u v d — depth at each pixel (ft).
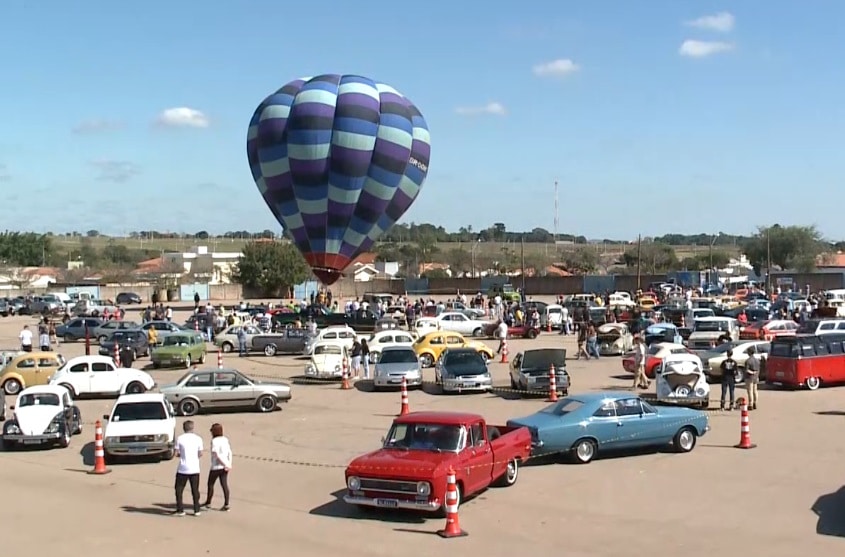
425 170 192.03
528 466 64.80
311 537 47.03
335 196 181.68
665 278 374.43
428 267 504.43
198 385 94.58
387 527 48.96
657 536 46.98
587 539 46.47
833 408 91.76
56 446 76.54
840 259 474.49
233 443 77.36
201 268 494.59
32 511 53.62
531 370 105.70
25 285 401.49
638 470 63.16
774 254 461.78
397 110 184.14
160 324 177.58
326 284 191.31
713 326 152.76
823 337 107.96
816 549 44.42
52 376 107.76
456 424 53.31
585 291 367.66
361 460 50.88
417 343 138.92
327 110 179.32
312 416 92.79
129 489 59.98
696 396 91.35
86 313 256.73
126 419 69.87
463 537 46.83
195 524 50.16
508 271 491.31
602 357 150.71
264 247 369.71
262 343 159.74
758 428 80.12
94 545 46.01
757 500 54.60
